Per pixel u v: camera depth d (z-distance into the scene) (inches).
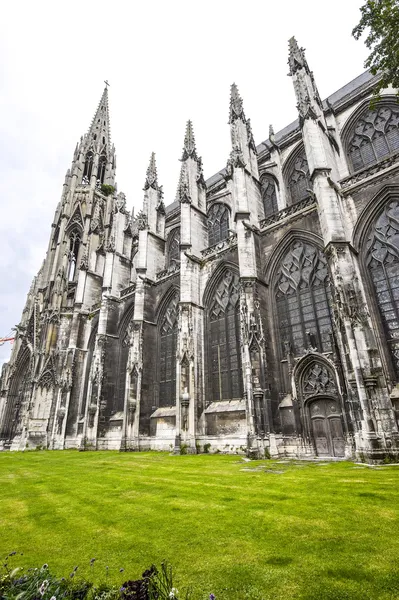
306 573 171.3
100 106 3110.2
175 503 336.8
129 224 1811.0
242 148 1157.7
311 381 805.2
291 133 1321.4
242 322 874.1
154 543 225.1
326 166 847.1
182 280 1141.1
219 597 150.0
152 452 1012.5
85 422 1291.8
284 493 358.0
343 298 687.1
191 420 943.0
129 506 332.2
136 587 138.3
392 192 786.8
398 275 745.0
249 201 1072.2
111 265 1609.3
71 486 465.1
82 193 2513.5
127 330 1461.6
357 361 629.6
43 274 2559.1
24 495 414.0
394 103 1048.2
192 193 1307.8
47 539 241.4
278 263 973.8
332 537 220.4
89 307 1795.0
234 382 983.6
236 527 251.4
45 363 1760.6
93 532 254.1
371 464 552.4
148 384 1208.8
